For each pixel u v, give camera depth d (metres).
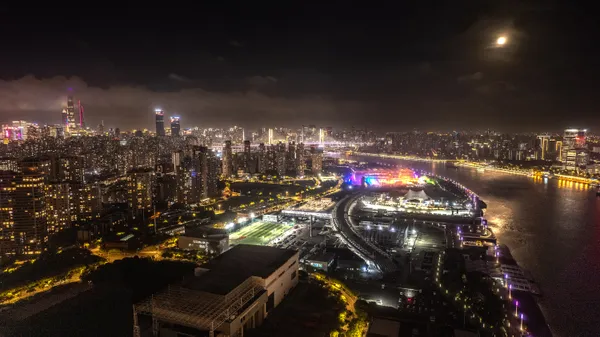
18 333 188.88
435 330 193.88
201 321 156.50
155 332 165.00
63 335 186.62
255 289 187.62
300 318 191.50
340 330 182.62
